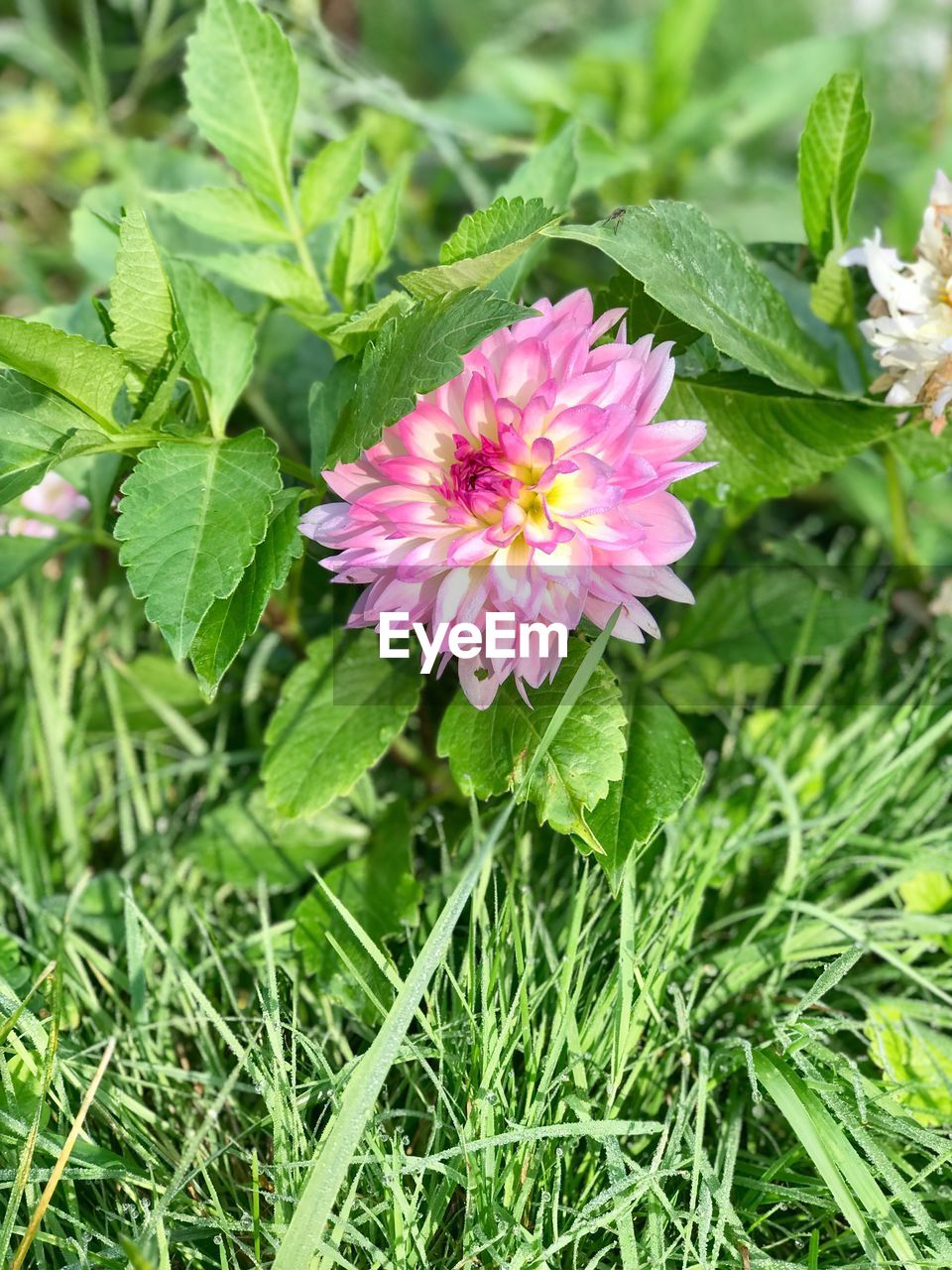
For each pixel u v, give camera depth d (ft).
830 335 1.30
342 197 1.18
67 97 2.27
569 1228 0.87
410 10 2.70
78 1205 0.97
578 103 2.15
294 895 1.25
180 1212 0.95
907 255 1.65
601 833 0.93
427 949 0.83
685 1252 0.86
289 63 1.12
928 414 1.07
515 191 1.20
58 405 0.95
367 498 0.90
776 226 1.92
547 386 0.86
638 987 1.00
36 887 1.25
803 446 1.11
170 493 0.92
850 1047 1.11
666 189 2.03
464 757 0.97
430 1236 0.92
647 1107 1.02
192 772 1.38
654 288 0.89
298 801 1.06
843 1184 0.85
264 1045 1.06
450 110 2.16
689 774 0.98
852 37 2.24
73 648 1.39
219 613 0.90
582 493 0.85
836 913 1.14
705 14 2.02
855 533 1.68
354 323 0.96
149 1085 1.05
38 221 2.17
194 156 1.53
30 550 1.26
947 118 1.93
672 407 1.11
